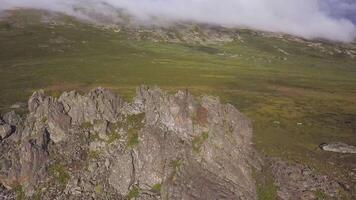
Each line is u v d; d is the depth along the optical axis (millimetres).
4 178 48594
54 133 52719
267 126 97875
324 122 108812
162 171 47969
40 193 46969
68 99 56219
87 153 50938
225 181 47781
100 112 55500
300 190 52594
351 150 76875
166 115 53125
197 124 52906
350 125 106438
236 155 51000
